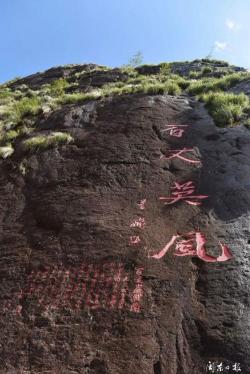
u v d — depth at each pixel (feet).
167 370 13.64
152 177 22.59
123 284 16.39
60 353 14.38
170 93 34.04
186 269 16.83
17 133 30.63
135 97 32.71
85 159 24.99
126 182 22.38
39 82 51.57
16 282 17.35
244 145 24.39
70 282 16.87
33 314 15.84
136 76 45.98
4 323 15.66
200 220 19.34
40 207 21.42
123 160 24.20
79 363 14.03
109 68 53.21
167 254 17.54
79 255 17.95
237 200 20.16
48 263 17.90
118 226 19.21
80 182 22.81
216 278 16.35
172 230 18.92
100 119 29.91
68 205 21.04
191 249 17.72
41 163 25.52
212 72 43.47
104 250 17.97
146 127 27.61
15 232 20.29
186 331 14.69
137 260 17.29
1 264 18.43
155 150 25.02
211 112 29.01
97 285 16.53
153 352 14.08
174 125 27.89
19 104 38.45
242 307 15.19
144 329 14.74
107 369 13.74
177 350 14.16
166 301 15.61
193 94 34.40
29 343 14.83
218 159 23.54
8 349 14.71
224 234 18.38
